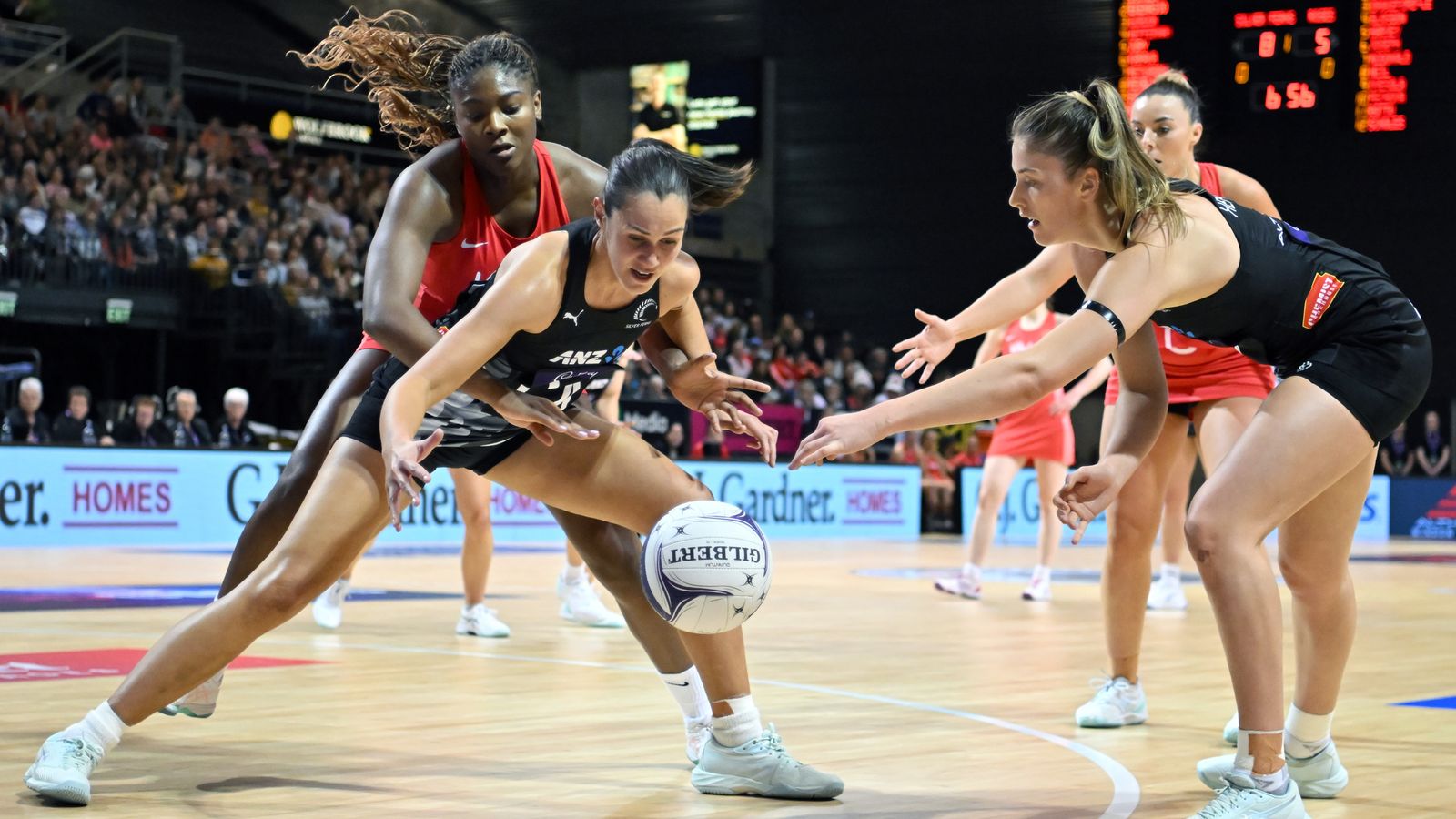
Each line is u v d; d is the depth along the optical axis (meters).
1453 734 3.89
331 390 3.55
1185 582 9.88
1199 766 3.15
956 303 19.78
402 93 3.83
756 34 20.17
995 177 19.48
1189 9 16.14
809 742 3.71
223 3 19.77
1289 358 2.99
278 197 17.77
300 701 4.26
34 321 14.20
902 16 19.56
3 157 15.46
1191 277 2.80
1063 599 8.36
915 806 2.98
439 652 5.42
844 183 20.28
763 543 2.91
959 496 17.05
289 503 3.42
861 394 17.88
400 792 3.06
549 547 12.88
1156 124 4.25
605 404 6.60
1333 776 3.13
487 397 2.86
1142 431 3.20
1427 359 2.95
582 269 2.88
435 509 13.57
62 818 2.78
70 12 18.72
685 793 3.10
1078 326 2.72
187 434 12.95
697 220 20.41
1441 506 18.02
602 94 20.84
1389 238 16.45
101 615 6.55
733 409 3.13
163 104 18.03
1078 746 3.67
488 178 3.55
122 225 15.16
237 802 2.95
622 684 4.64
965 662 5.37
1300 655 3.16
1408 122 15.94
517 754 3.49
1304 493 2.82
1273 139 16.44
